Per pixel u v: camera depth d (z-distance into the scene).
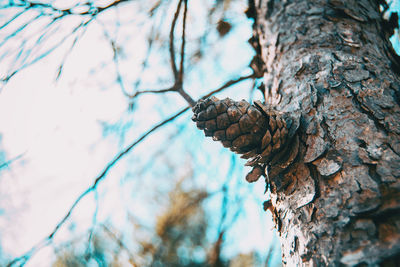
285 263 0.34
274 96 0.43
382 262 0.28
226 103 0.34
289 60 0.43
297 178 0.35
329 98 0.37
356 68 0.39
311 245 0.31
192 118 0.35
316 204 0.33
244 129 0.34
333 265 0.30
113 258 0.64
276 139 0.35
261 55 0.52
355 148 0.33
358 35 0.43
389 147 0.33
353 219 0.31
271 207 0.39
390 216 0.30
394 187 0.31
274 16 0.49
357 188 0.32
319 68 0.40
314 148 0.35
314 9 0.46
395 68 0.41
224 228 0.68
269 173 0.36
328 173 0.33
